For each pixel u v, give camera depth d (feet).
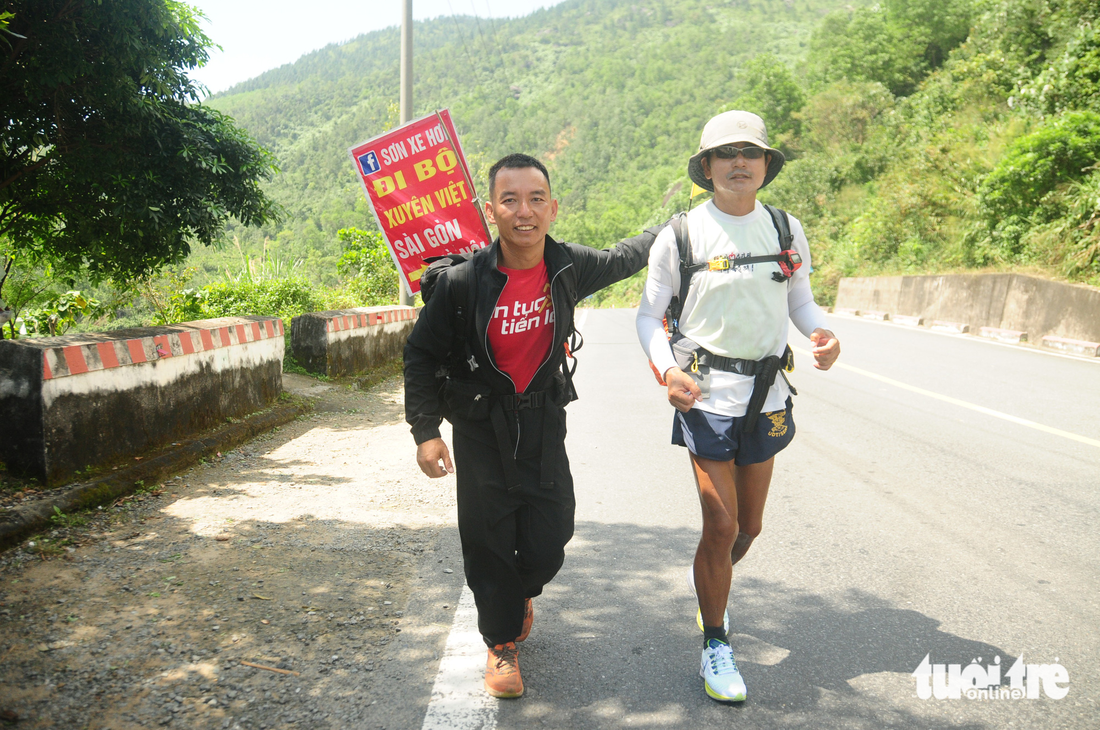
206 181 25.93
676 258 8.24
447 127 17.34
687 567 11.55
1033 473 16.20
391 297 50.65
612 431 21.25
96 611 9.39
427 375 8.02
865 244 75.25
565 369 8.36
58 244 28.22
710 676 7.91
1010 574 11.00
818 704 7.77
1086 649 8.80
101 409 14.14
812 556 11.80
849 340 43.06
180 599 9.84
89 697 7.56
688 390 7.66
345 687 7.95
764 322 8.05
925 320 55.11
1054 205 47.73
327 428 21.18
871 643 9.05
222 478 15.65
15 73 20.84
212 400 18.35
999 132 58.39
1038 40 73.00
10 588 9.91
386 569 11.14
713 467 8.12
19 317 35.06
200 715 7.34
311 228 238.89
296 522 13.04
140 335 15.78
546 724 7.41
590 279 8.18
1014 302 44.14
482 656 8.64
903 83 123.95
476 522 7.90
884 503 14.33
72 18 20.84
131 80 22.16
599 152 511.81
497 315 7.72
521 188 7.42
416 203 17.51
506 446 7.84
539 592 8.66
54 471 12.98
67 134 23.36
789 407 8.50
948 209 65.16
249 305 38.34
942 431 20.29
